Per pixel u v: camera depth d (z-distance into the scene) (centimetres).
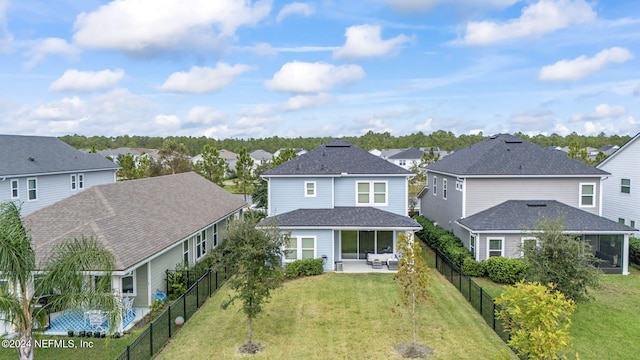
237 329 1333
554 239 1330
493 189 2284
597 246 2066
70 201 1655
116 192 1845
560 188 2277
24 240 906
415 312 1480
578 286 1296
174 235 1734
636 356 1134
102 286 989
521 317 846
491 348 1184
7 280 927
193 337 1270
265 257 1177
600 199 2266
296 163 2366
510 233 2016
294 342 1232
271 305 1566
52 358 1105
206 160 5819
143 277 1498
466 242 2227
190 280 1720
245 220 1227
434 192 2997
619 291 1700
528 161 2352
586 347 1190
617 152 2559
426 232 2755
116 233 1439
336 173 2258
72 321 1312
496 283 1841
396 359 1121
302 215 2177
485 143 2711
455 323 1377
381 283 1850
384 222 2094
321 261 2023
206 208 2408
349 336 1276
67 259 920
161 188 2308
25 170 2791
